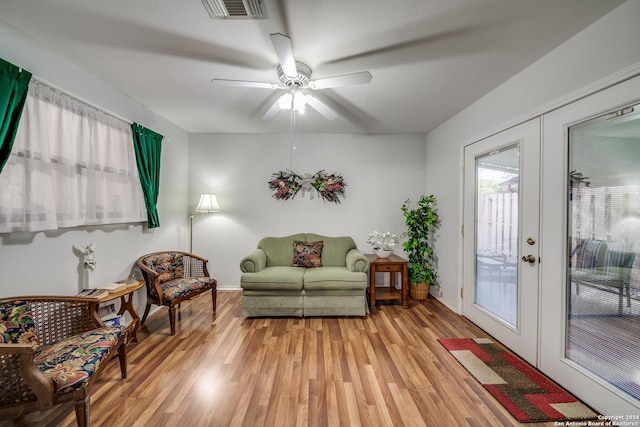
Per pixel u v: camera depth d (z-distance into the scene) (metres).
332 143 4.11
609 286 1.57
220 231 4.09
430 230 3.94
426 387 1.85
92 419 1.56
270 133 4.09
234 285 4.09
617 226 1.53
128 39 1.83
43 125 1.84
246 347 2.39
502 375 1.96
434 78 2.33
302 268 3.54
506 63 2.09
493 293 2.61
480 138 2.74
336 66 2.12
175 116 3.34
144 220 2.92
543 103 1.99
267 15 1.53
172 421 1.55
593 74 1.62
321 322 2.94
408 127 3.78
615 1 1.46
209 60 2.08
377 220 4.10
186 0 1.48
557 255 1.88
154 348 2.37
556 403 1.68
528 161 2.14
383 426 1.52
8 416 1.25
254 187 4.10
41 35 1.78
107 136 2.44
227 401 1.71
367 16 1.58
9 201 1.65
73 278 2.12
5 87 1.60
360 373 2.01
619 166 1.51
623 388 1.50
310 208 4.11
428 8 1.52
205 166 4.08
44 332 1.67
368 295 3.49
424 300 3.69
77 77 2.15
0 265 1.64
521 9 1.52
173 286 2.81
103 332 1.71
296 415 1.60
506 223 2.41
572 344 1.79
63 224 1.99
